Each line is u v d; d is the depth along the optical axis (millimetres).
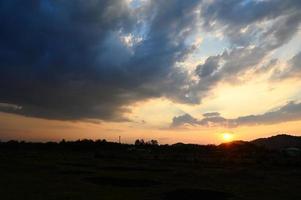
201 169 53188
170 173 45125
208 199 26375
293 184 36344
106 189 30141
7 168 46125
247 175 43969
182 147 126188
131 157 81438
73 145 129500
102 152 95188
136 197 26438
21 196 25672
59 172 43062
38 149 118250
